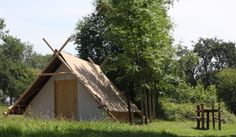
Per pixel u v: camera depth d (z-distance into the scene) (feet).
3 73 341.21
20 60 411.13
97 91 116.26
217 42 390.63
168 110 150.92
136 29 118.11
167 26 123.03
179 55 139.64
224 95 273.13
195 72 376.89
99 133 53.21
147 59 120.78
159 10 118.21
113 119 108.68
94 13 172.45
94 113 112.47
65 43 113.29
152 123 119.14
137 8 115.96
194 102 163.43
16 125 48.70
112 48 169.99
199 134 83.56
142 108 123.95
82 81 113.39
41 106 118.32
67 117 114.93
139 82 123.44
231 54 387.14
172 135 64.85
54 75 115.85
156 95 147.02
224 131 98.58
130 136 55.77
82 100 114.11
